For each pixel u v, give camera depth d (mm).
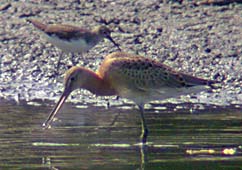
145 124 13352
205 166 11586
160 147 12641
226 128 13680
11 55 18969
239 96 16297
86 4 21531
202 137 13125
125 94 13836
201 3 21312
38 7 21422
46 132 13445
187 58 18391
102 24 20078
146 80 13617
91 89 13828
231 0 21281
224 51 18656
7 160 11852
